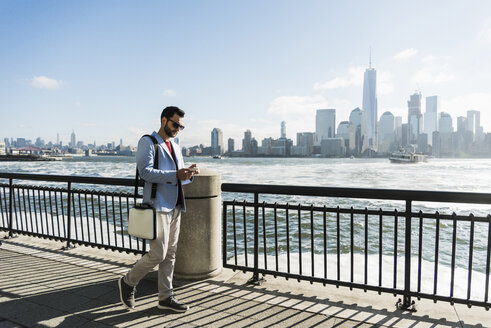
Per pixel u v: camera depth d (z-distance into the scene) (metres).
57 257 4.84
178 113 3.06
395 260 3.30
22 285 3.78
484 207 22.33
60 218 12.82
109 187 31.16
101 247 4.96
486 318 3.00
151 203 2.98
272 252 11.28
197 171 2.92
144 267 3.05
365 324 2.89
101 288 3.70
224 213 4.16
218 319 3.00
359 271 6.20
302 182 48.91
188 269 3.91
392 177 61.84
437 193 3.03
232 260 7.17
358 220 18.20
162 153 3.03
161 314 3.10
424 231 15.23
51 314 3.09
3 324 2.90
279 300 3.39
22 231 5.83
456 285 5.27
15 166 118.75
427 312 3.12
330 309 3.19
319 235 14.46
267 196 28.53
